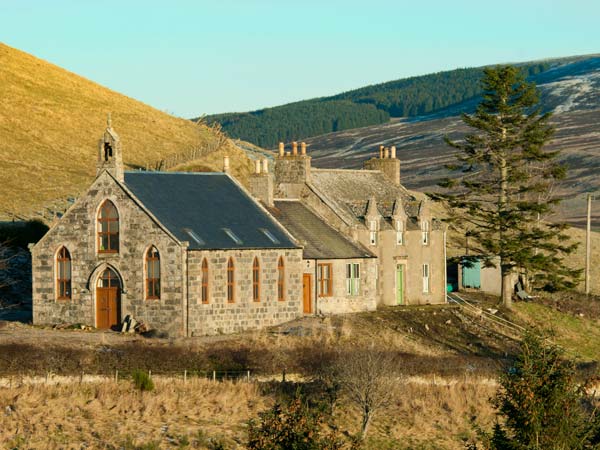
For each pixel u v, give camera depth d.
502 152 125.50
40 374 76.44
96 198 94.19
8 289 106.50
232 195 103.38
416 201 120.00
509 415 52.31
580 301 130.38
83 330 92.94
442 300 119.25
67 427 67.00
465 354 98.44
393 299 113.62
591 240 171.12
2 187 143.25
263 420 52.97
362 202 114.38
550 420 51.44
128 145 191.75
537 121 126.00
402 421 74.12
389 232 113.31
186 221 95.12
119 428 67.31
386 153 127.38
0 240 114.44
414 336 100.38
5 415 67.94
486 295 127.12
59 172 161.50
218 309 93.50
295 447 48.38
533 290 132.88
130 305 92.94
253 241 97.38
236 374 79.75
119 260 93.38
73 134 190.75
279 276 99.06
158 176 99.31
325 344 89.19
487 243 122.00
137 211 92.75
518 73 125.75
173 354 82.06
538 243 124.06
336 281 105.94
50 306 95.31
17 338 85.38
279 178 114.56
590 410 62.56
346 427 72.19
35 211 133.25
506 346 104.06
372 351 79.06
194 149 196.50
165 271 91.69
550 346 56.00
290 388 76.38
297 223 108.38
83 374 76.81
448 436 71.75
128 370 78.62
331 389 75.12
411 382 81.38
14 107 192.50
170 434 67.00
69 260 95.25
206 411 71.38
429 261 118.19
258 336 90.00
